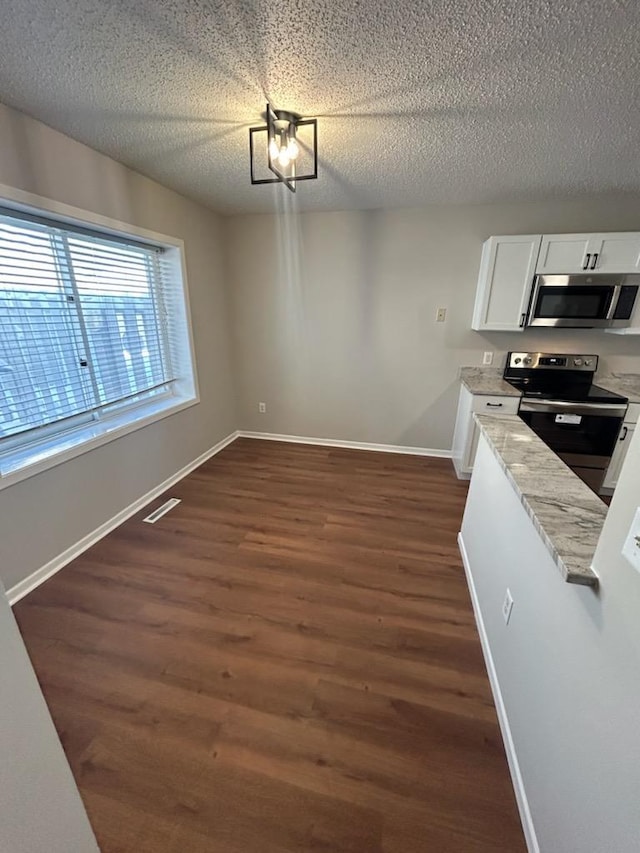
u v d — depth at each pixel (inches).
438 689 57.4
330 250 136.4
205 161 89.4
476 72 54.6
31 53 51.1
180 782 45.8
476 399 116.5
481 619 67.2
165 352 123.2
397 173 94.2
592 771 30.5
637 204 109.9
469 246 125.0
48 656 62.2
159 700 55.4
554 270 110.8
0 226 70.3
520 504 52.6
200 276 129.6
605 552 31.3
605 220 113.2
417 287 133.0
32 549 76.9
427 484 124.0
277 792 44.9
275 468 135.6
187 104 64.4
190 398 130.0
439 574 82.1
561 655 38.0
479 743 50.3
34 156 70.2
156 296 116.3
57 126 72.3
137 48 50.2
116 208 90.4
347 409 154.2
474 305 129.6
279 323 149.7
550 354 127.6
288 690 57.0
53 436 86.4
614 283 109.9
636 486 27.6
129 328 106.0
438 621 70.0
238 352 157.8
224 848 40.2
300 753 48.9
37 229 76.9
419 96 61.0
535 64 52.5
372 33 47.0
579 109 63.5
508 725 49.6
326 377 152.3
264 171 95.0
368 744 49.9
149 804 43.8
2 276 71.5
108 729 51.5
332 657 62.5
